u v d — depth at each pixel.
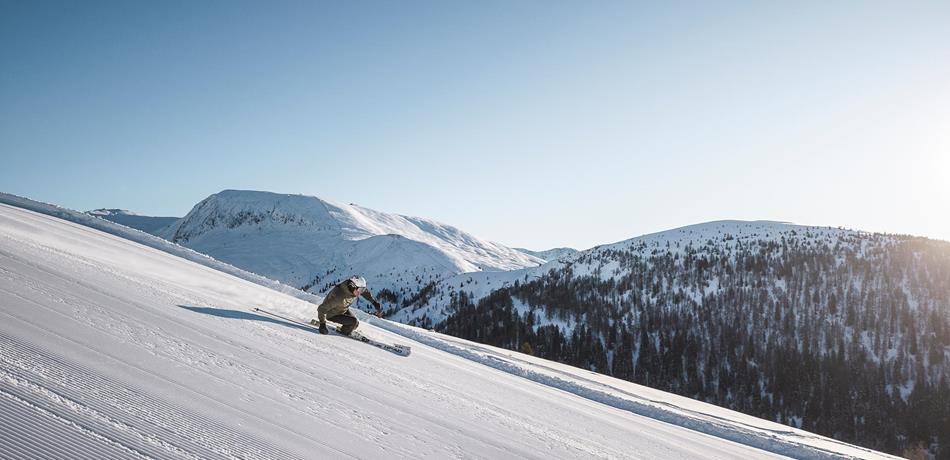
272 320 10.10
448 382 9.66
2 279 6.22
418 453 4.66
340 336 11.17
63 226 19.03
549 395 13.12
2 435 2.67
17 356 3.87
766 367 151.62
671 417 15.83
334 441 4.28
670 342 166.75
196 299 9.74
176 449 3.23
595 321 182.75
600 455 6.96
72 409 3.29
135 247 19.47
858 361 152.25
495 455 5.41
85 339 4.85
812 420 132.25
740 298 193.38
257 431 3.97
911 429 124.38
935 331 168.12
